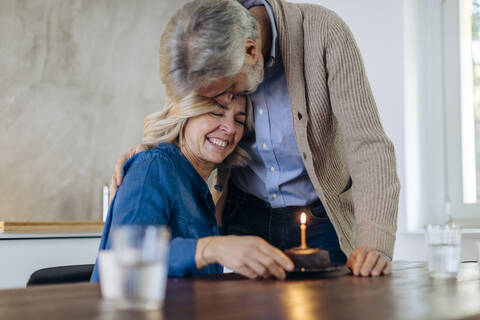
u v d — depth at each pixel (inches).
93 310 22.6
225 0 44.4
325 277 37.0
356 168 49.1
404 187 99.0
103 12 128.8
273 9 50.9
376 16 105.5
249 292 29.0
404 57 100.8
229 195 60.3
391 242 44.4
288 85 52.4
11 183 115.0
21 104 117.3
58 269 63.1
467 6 101.1
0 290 28.7
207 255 36.4
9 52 116.9
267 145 55.1
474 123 99.1
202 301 25.7
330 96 51.6
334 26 50.9
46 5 121.6
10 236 85.3
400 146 100.2
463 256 87.4
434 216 100.6
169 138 51.2
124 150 129.0
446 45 101.7
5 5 117.3
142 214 40.9
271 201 57.1
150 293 23.0
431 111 102.3
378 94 104.1
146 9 135.3
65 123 121.9
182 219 45.0
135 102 131.5
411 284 33.3
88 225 94.7
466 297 28.2
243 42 43.5
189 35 42.8
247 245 35.8
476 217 96.9
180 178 45.8
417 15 103.5
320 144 54.5
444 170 100.1
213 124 50.8
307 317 21.8
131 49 132.0
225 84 45.0
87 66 125.6
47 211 118.2
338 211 55.9
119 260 23.1
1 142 114.5
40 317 21.0
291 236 56.4
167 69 44.1
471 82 100.0
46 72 120.6
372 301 26.2
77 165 122.6
